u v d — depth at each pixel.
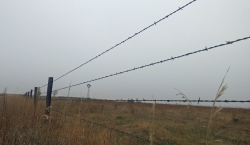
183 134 5.68
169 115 9.87
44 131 4.04
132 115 7.73
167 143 5.04
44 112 4.82
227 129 7.81
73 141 3.35
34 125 4.36
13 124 4.26
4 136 3.61
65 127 3.82
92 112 3.82
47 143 3.59
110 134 3.29
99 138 3.12
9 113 4.54
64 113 4.15
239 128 8.53
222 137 6.13
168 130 6.22
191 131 5.73
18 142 3.56
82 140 3.31
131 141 3.94
